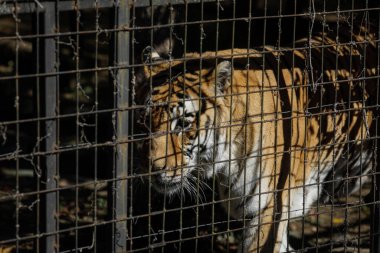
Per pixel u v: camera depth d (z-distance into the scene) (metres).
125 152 3.49
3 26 11.88
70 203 6.70
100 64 10.03
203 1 3.66
